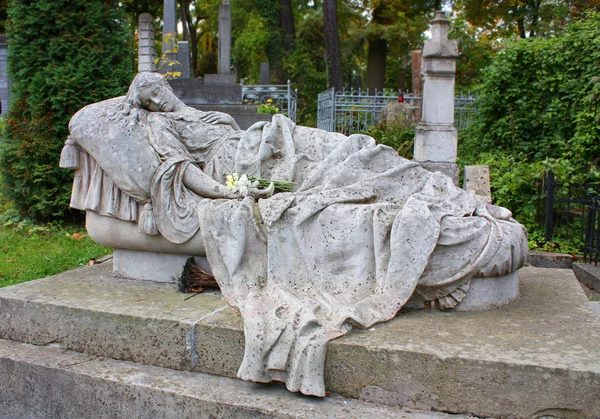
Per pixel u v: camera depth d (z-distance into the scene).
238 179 3.55
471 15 21.38
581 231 6.23
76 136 3.68
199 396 2.69
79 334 3.24
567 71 8.62
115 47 7.41
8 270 5.42
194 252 3.59
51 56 7.14
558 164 6.66
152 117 3.81
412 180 3.50
